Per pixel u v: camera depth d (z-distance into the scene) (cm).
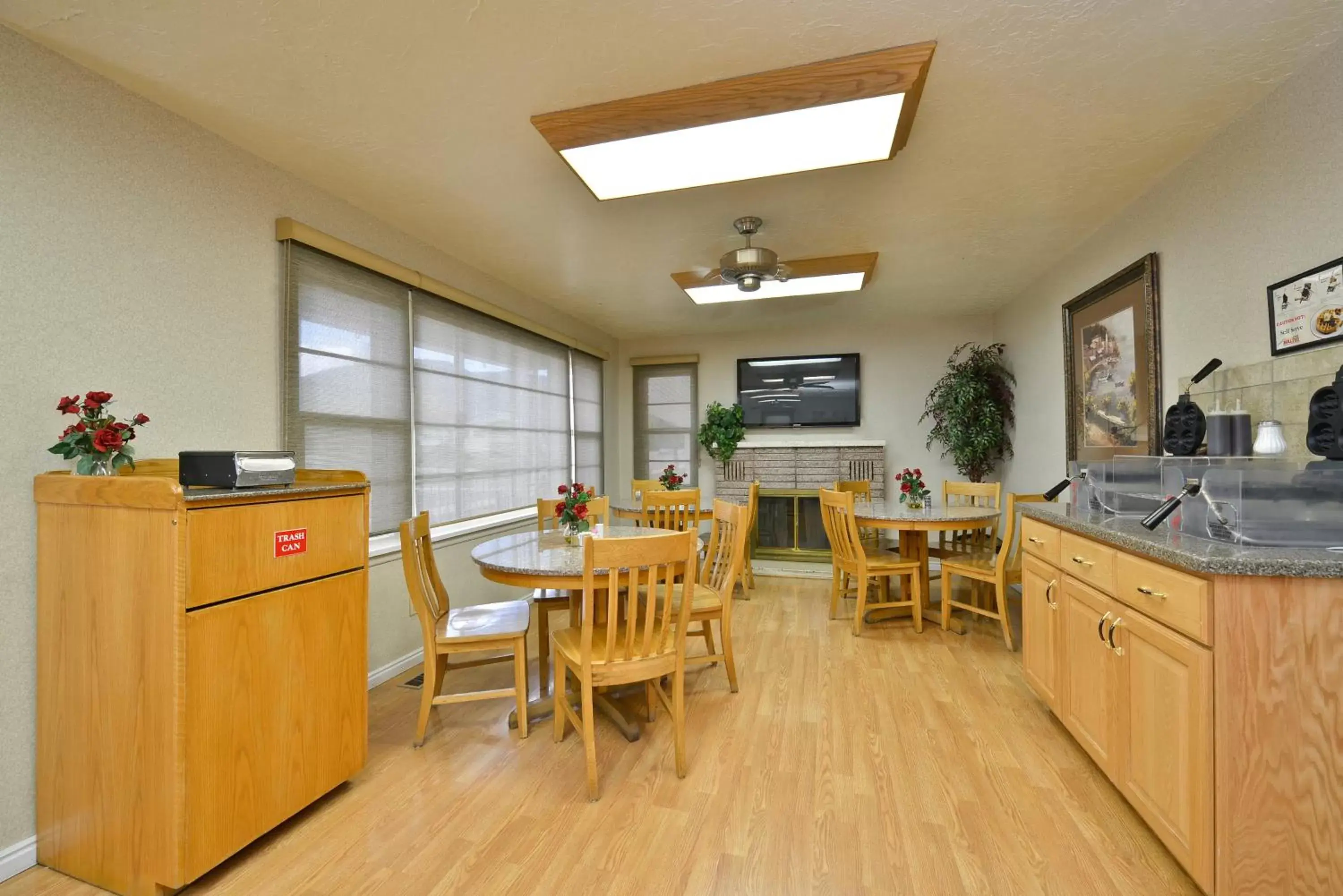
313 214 252
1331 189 169
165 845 144
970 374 471
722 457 564
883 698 256
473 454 368
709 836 166
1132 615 163
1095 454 315
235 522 156
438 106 193
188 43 161
